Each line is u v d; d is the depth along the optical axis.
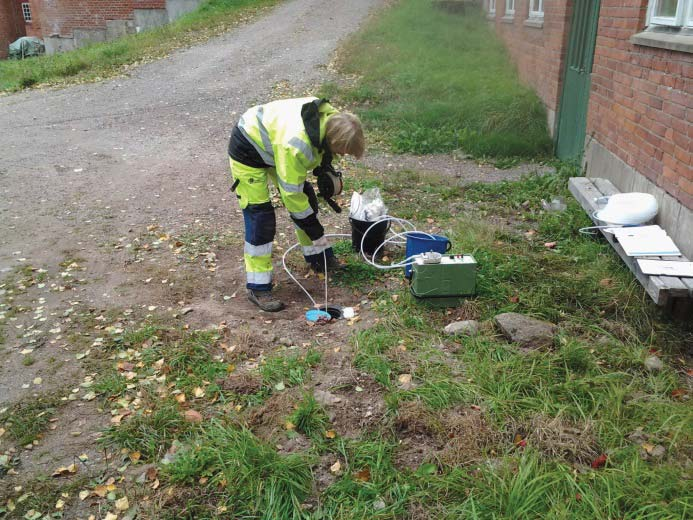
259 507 2.74
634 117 5.63
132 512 2.76
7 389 3.66
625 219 4.95
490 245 5.36
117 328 4.30
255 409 3.37
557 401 3.33
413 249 4.80
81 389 3.65
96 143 9.16
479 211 6.42
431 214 6.26
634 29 5.66
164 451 3.15
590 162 7.01
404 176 7.70
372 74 12.83
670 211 4.83
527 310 4.33
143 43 16.98
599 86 6.69
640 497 2.65
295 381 3.58
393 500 2.75
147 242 5.76
